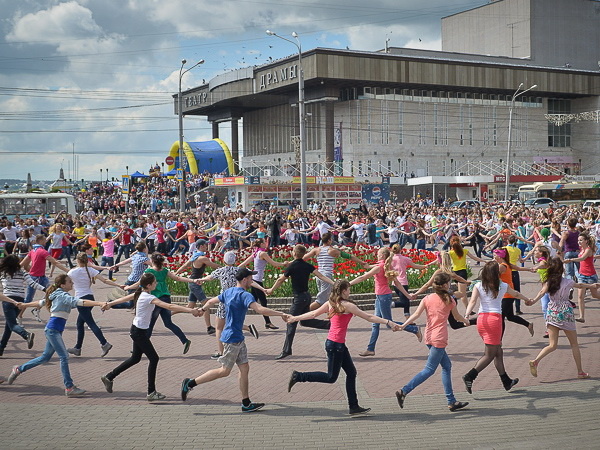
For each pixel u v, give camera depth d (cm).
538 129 9238
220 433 766
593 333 1284
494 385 949
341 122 7994
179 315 1578
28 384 986
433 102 8331
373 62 7606
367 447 715
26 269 1409
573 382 953
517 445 714
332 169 7862
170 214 3494
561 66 9731
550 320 962
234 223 2988
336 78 7400
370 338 1238
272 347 1212
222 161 8594
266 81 8156
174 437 753
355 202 6044
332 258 1285
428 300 851
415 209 3978
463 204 5788
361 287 1658
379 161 7969
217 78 9081
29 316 1569
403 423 795
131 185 6962
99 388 961
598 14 10000
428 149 8288
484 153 8712
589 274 1378
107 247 2284
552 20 9662
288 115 9100
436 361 836
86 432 772
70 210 4831
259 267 1377
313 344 1238
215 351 1185
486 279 896
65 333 1363
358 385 964
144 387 965
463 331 1326
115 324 1459
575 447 705
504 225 2070
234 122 9862
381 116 8000
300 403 884
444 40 10619
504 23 9794
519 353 1131
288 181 5662
